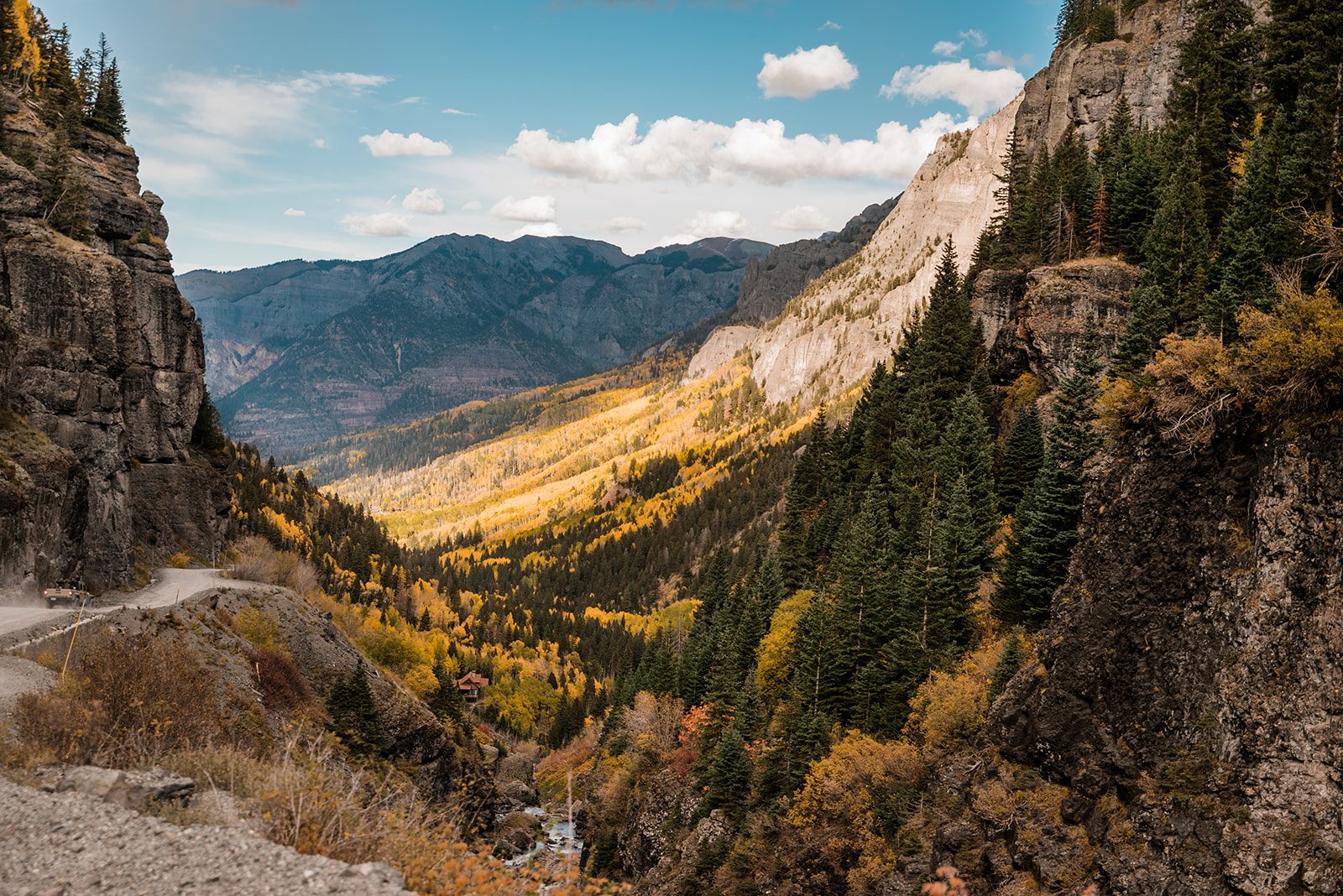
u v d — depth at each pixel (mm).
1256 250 50562
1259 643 28531
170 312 92125
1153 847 29734
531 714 163875
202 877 15586
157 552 84688
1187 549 32969
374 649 97875
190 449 98438
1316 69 60125
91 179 87438
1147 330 56969
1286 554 28531
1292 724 26906
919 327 106250
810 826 50812
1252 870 26047
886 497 78125
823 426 104188
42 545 54875
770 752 59688
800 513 96250
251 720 45938
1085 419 55469
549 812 105875
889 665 56656
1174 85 83062
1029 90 133000
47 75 97188
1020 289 87500
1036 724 38000
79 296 66875
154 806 19797
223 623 59500
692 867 60125
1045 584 51656
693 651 96500
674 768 80438
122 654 32500
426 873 18625
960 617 56844
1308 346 28422
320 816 19078
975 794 40438
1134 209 78438
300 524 173125
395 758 64500
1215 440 33000
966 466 71688
